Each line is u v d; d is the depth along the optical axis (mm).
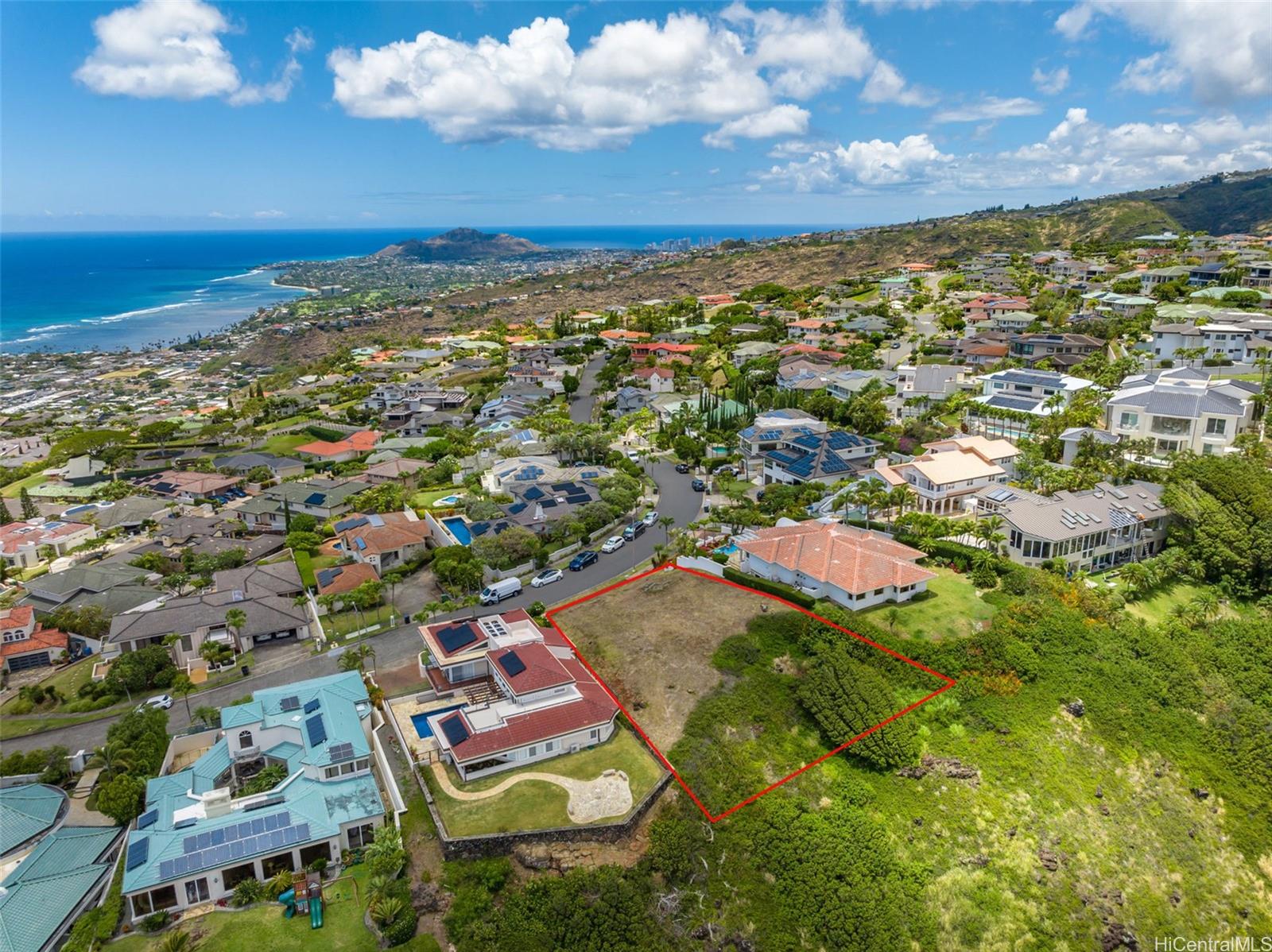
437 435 168875
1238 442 108125
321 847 57781
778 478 123250
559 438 142250
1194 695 74000
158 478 151125
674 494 124500
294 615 88125
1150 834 64250
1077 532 87250
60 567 114375
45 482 158125
